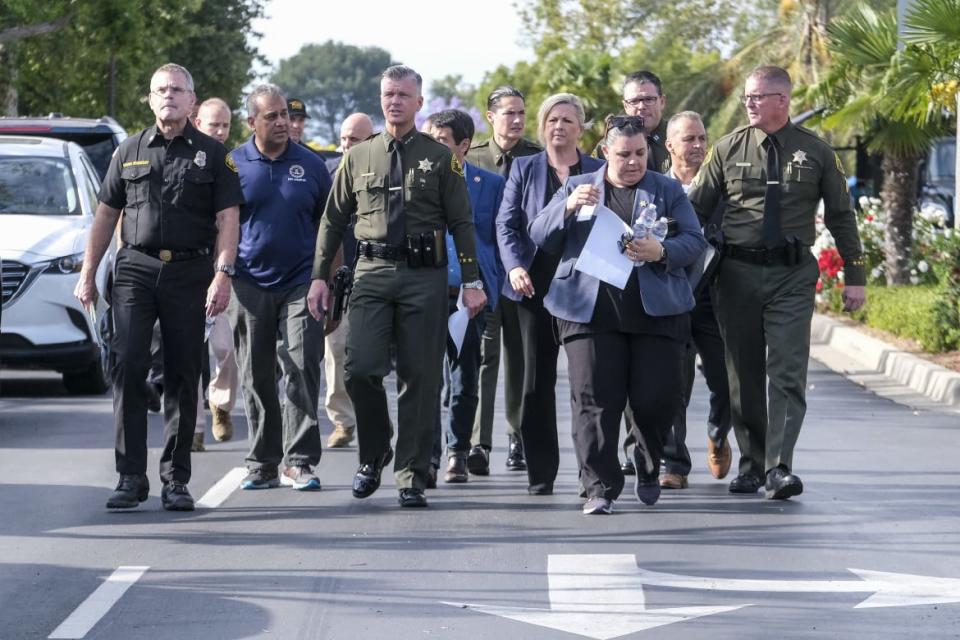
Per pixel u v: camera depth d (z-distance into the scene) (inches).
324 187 676.1
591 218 602.9
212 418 925.8
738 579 507.2
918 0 1277.1
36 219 1060.5
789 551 549.0
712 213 664.4
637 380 612.4
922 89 1311.5
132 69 2743.6
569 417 943.7
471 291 637.9
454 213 632.4
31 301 1016.2
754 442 671.1
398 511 629.9
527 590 494.0
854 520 606.2
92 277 634.8
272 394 684.1
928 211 1701.5
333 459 776.3
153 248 625.3
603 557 539.8
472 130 714.8
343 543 565.9
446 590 494.6
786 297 653.3
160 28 2468.0
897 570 520.1
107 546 564.4
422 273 630.5
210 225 633.0
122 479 634.8
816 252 1673.2
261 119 665.0
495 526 596.4
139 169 625.0
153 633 446.9
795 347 650.2
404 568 525.0
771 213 650.2
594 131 3769.7
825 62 2329.0
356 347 633.0
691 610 468.4
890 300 1392.7
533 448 665.6
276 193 668.7
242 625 454.9
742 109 2859.3
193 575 517.3
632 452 719.7
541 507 637.9
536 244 614.9
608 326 608.7
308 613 467.8
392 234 627.8
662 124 734.5
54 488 692.1
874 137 1651.1
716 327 693.3
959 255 1208.2
